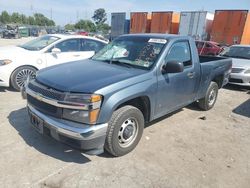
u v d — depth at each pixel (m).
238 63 8.59
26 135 3.98
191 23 23.48
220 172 3.38
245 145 4.23
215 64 5.50
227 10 21.09
